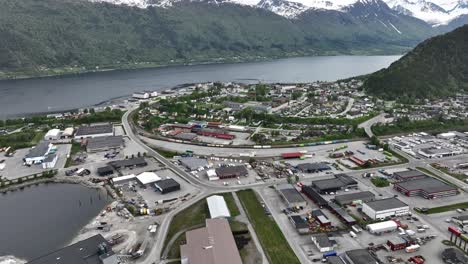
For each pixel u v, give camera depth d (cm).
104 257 8006
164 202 11806
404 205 10900
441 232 9844
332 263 8381
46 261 8025
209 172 13912
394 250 9038
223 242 8819
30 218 11094
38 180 13850
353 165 15000
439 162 15288
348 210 11238
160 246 9300
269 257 8819
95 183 13475
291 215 10844
